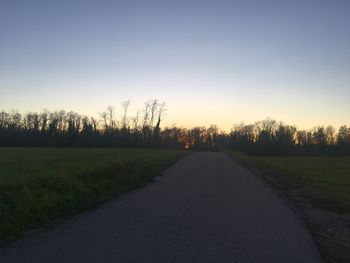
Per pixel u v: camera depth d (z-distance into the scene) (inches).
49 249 330.0
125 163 1092.5
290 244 376.8
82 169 810.8
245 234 410.9
